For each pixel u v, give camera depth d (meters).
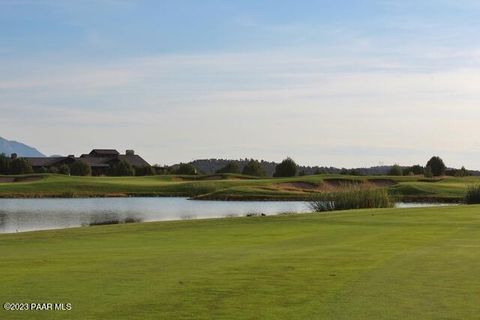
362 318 8.05
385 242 16.30
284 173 96.25
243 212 44.62
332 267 11.86
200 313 8.34
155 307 8.67
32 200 60.97
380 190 37.66
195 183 75.94
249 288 9.90
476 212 28.05
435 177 87.94
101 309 8.56
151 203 55.91
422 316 8.14
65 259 13.26
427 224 22.31
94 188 73.25
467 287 9.88
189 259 13.10
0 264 12.52
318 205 37.09
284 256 13.52
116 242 17.30
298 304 8.82
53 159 138.25
